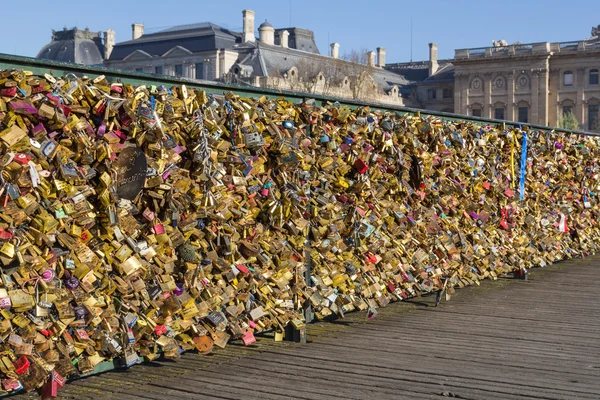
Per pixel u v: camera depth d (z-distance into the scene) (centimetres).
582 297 804
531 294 824
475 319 679
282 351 549
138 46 10112
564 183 1076
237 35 9725
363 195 668
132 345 468
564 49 9156
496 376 487
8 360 394
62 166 412
